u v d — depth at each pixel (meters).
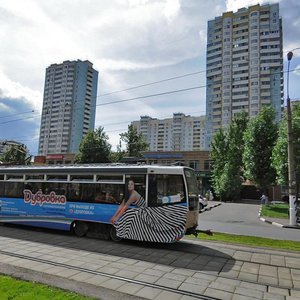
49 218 12.90
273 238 13.02
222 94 91.75
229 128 45.59
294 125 24.78
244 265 8.22
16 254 8.73
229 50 91.69
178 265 8.07
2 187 14.73
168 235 10.28
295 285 6.70
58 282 6.29
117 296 5.68
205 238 12.06
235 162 43.84
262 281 6.92
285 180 25.12
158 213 10.49
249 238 12.38
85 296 5.51
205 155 55.03
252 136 33.69
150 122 112.94
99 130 52.06
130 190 11.06
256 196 50.16
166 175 10.70
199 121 106.50
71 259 8.32
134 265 7.93
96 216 11.61
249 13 90.00
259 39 88.06
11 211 14.18
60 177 12.96
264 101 85.75
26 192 13.88
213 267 7.95
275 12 87.44
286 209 29.14
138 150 54.53
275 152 26.55
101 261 8.23
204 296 5.87
